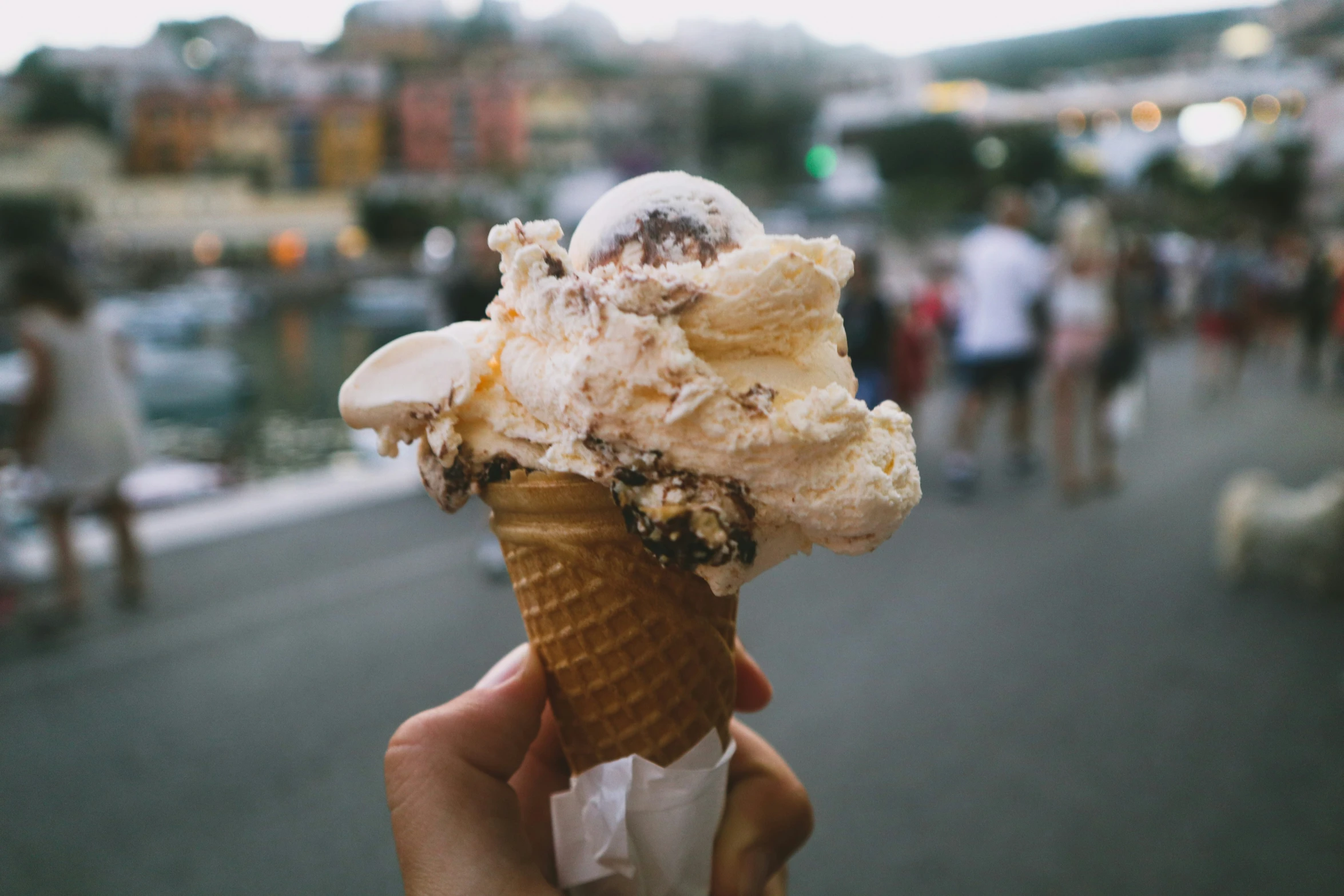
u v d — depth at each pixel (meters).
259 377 18.81
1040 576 4.79
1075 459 7.52
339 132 84.38
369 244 68.88
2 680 3.71
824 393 1.00
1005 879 2.50
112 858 2.64
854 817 2.78
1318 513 4.40
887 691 3.54
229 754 3.15
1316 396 10.99
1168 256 23.03
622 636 1.17
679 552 1.01
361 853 2.66
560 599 1.18
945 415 9.53
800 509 1.01
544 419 1.08
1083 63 60.56
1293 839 2.63
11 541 4.38
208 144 84.31
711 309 1.01
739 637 4.06
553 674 1.23
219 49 112.50
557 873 1.22
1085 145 60.50
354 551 5.25
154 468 6.88
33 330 3.98
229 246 68.94
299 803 2.89
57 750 3.19
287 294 55.28
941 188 31.89
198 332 26.89
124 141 86.75
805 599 4.50
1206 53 55.97
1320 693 3.46
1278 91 42.44
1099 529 5.61
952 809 2.81
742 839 1.20
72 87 86.56
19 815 2.84
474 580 4.76
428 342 1.10
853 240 17.31
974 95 54.31
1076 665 3.74
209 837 2.73
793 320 1.04
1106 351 6.31
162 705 3.48
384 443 1.14
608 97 86.19
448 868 0.96
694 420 0.98
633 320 0.97
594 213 1.15
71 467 4.11
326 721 3.35
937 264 12.69
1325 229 40.31
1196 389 11.66
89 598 4.54
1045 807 2.81
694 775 1.16
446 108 84.69
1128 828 2.70
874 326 6.75
